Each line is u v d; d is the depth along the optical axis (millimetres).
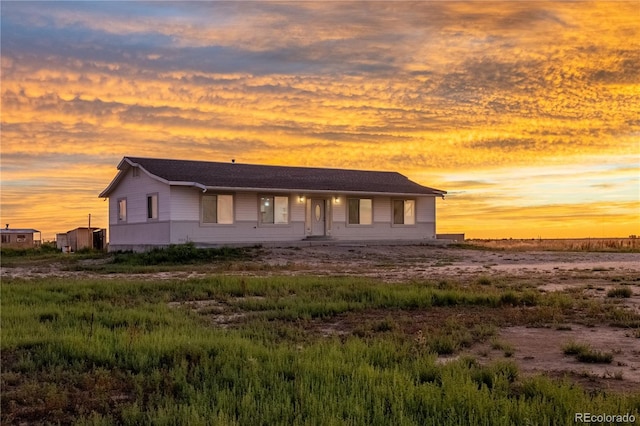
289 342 9672
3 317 11930
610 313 12180
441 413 5855
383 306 13820
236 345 8938
